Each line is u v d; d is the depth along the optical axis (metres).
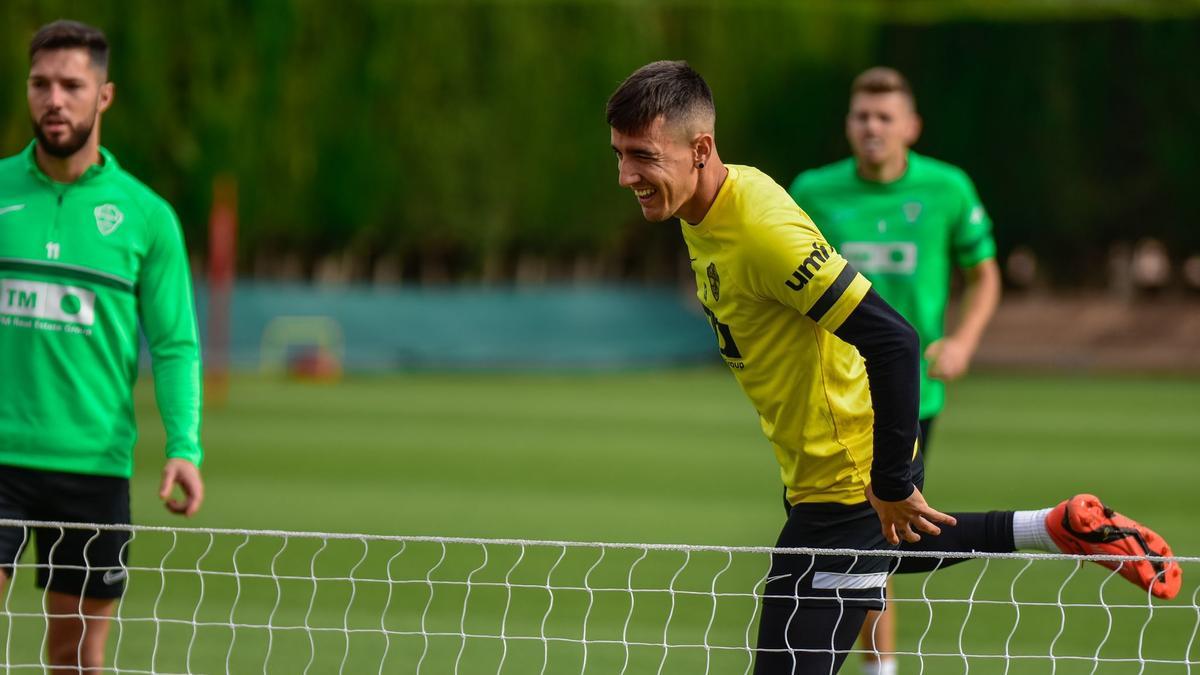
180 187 99.88
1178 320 108.25
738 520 38.84
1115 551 15.91
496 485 45.47
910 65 111.69
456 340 100.50
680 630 24.94
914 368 14.22
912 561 16.88
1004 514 16.69
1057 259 112.88
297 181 104.31
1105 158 108.56
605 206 113.75
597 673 21.62
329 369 88.44
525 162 111.69
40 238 17.80
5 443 17.78
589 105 112.50
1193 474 48.75
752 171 15.03
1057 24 108.25
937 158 111.19
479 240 111.31
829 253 14.33
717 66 113.88
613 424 65.12
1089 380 94.19
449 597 27.36
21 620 24.75
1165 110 107.12
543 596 27.59
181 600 26.69
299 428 61.62
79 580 18.19
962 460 52.44
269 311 96.19
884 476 14.50
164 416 18.22
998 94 109.56
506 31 110.19
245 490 43.59
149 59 97.62
